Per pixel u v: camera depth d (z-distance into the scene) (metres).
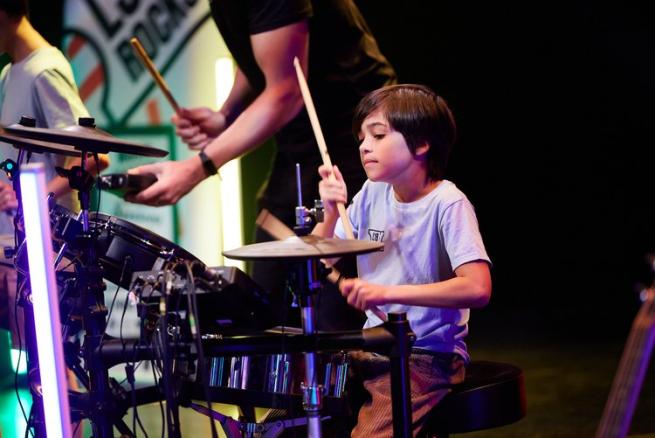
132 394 2.92
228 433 3.12
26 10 4.32
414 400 3.20
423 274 3.30
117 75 6.77
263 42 4.12
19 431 5.25
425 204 3.31
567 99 8.88
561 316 9.02
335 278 3.05
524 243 9.73
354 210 3.56
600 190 9.48
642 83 8.77
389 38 8.16
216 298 2.76
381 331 2.83
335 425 3.32
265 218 3.37
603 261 9.81
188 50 6.70
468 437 5.32
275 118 4.12
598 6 8.46
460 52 8.41
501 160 9.19
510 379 3.30
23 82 4.25
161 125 6.76
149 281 2.79
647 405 5.74
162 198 3.91
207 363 3.07
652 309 2.06
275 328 3.32
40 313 2.56
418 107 3.29
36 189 2.52
